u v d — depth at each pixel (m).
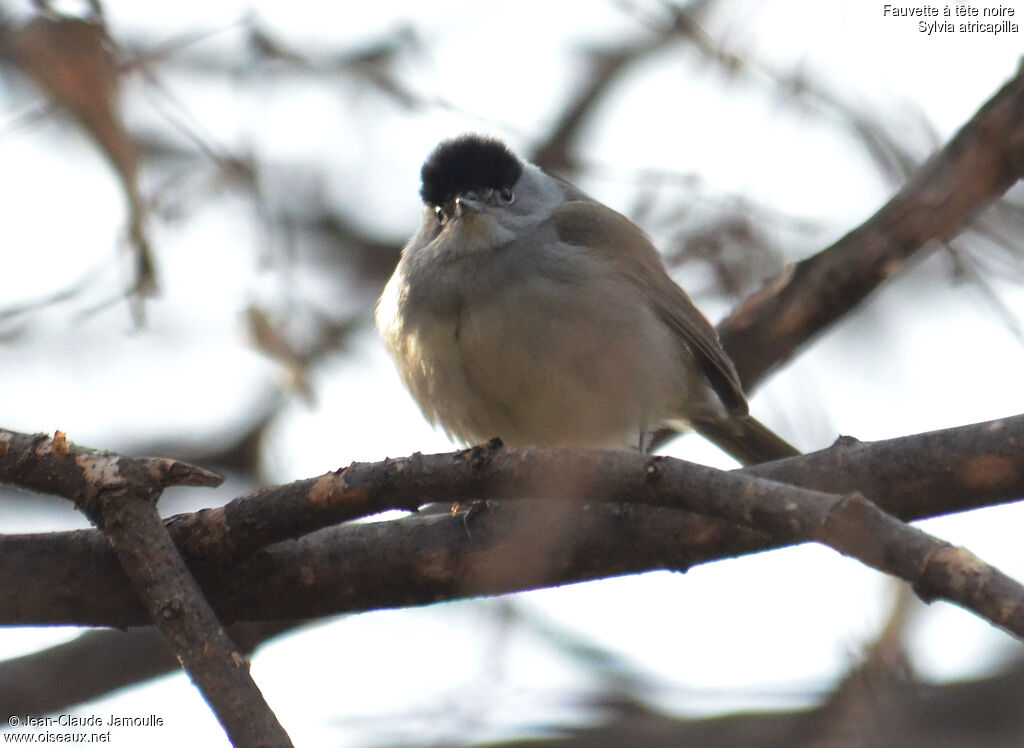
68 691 10.36
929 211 9.83
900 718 9.50
